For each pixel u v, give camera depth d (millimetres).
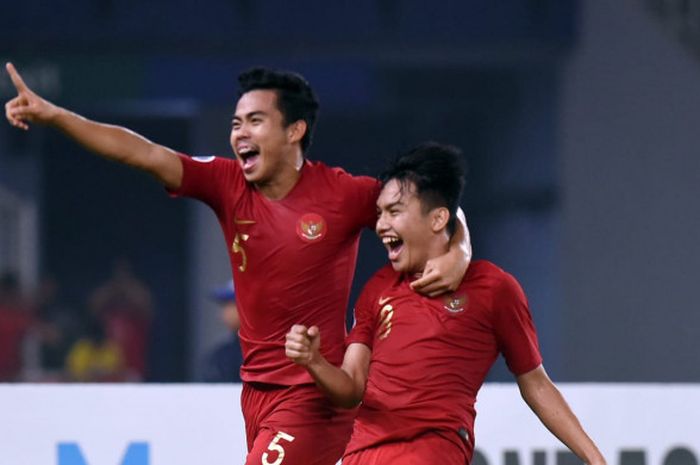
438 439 14859
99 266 58906
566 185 44375
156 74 44719
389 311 15320
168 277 59375
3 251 54750
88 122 15680
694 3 43219
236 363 25266
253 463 16250
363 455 15039
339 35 44031
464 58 44656
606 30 43906
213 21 44312
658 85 43375
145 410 19375
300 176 16531
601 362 44156
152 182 59469
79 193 58781
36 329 48906
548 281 45188
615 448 19750
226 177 16516
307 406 16438
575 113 44281
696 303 42312
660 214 43250
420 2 43781
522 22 43562
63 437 19266
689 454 19766
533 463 19562
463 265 15219
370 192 16453
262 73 16422
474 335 15172
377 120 54062
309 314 16422
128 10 44312
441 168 15336
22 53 44219
